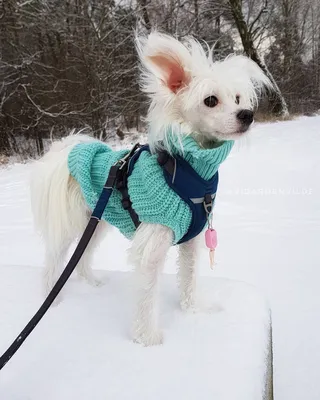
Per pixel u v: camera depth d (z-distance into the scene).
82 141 0.63
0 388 0.39
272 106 4.08
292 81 5.20
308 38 5.84
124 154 0.54
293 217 1.07
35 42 3.08
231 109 0.45
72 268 0.40
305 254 0.84
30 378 0.40
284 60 5.14
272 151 2.01
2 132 3.17
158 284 0.48
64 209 0.57
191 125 0.46
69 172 0.57
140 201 0.46
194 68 0.46
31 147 3.21
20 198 1.50
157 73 0.45
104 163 0.54
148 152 0.48
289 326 0.62
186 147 0.45
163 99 0.46
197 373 0.39
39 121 3.07
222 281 0.59
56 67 3.07
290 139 2.47
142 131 3.09
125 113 3.16
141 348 0.44
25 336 0.36
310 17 5.93
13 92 3.00
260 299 0.54
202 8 3.91
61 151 0.61
